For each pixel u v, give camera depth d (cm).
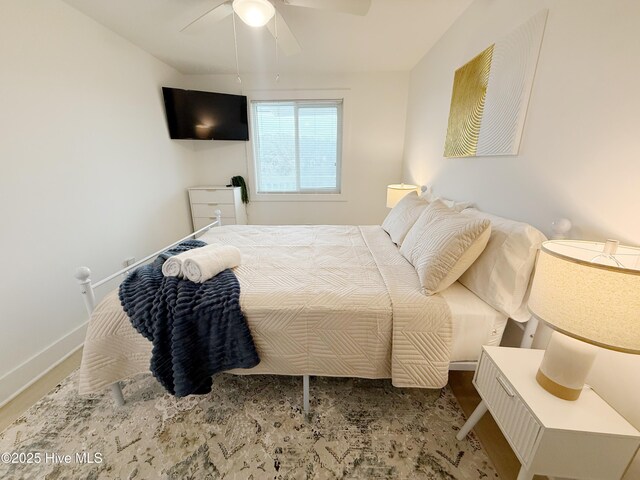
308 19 200
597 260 87
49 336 169
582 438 75
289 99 335
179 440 119
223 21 203
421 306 116
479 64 167
